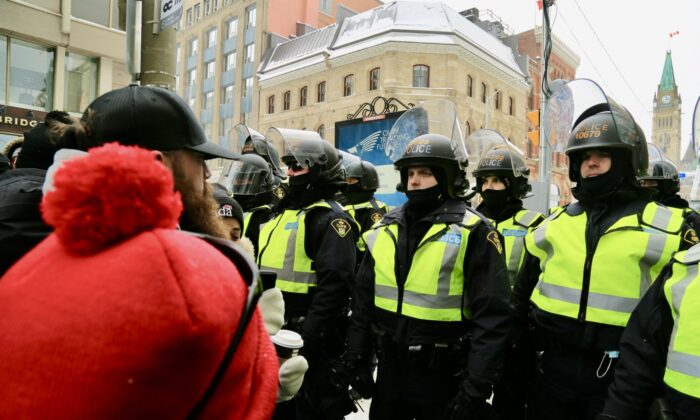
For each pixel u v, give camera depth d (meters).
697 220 2.32
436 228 2.31
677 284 1.61
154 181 0.64
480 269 2.19
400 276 2.32
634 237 2.05
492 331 2.08
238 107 33.25
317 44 28.30
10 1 11.40
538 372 2.30
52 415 0.54
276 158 4.62
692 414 1.46
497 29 31.94
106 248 0.62
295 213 2.99
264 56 31.88
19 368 0.57
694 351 1.48
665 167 4.34
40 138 1.30
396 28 24.28
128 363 0.55
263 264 3.00
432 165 2.35
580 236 2.21
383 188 10.86
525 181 4.21
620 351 1.79
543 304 2.25
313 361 2.55
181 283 0.59
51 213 0.62
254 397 0.77
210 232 1.14
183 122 1.08
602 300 2.04
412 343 2.21
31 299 0.61
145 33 3.71
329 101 26.95
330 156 3.02
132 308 0.56
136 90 1.07
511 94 29.39
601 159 2.20
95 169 0.61
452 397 2.20
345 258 2.64
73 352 0.55
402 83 24.12
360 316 2.52
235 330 0.66
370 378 2.45
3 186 1.03
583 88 2.57
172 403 0.59
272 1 32.62
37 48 12.20
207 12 36.81
